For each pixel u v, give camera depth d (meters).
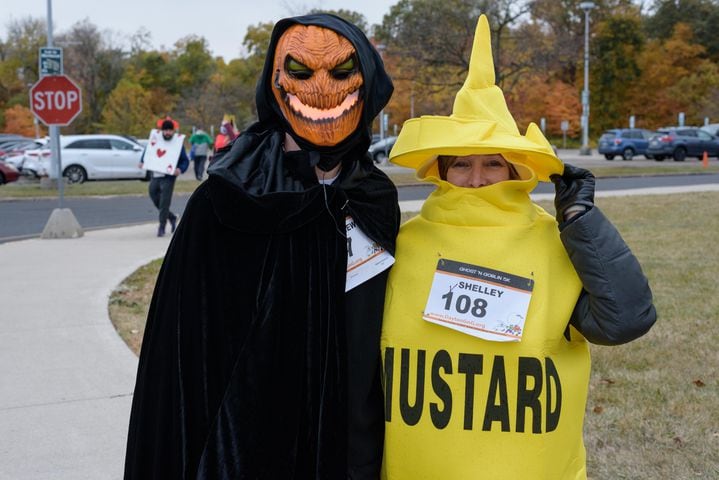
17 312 6.18
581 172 2.05
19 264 8.37
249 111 51.62
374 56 2.01
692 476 3.33
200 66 71.69
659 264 8.08
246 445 1.84
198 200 1.89
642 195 15.78
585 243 1.93
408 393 2.00
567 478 2.02
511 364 1.95
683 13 59.19
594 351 5.04
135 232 11.35
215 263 1.87
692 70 55.16
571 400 1.99
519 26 28.83
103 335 5.54
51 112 10.70
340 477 1.94
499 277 1.99
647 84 54.56
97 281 7.42
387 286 2.10
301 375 1.91
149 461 1.90
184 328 1.85
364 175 2.05
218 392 1.86
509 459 1.93
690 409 4.05
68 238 10.62
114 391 4.47
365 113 1.98
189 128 52.06
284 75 1.96
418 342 2.01
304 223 1.90
